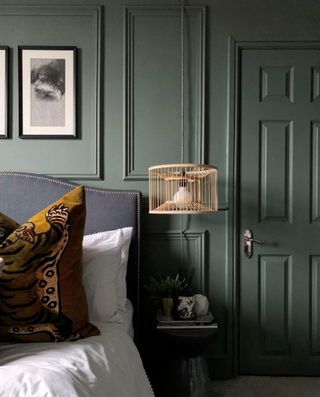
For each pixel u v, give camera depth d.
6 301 1.20
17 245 1.24
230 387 1.97
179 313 1.74
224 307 2.09
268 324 2.10
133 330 1.83
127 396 1.02
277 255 2.11
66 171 2.08
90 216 1.94
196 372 1.70
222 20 2.10
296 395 1.88
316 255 2.10
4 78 2.07
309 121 2.11
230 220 2.09
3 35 2.08
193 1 2.09
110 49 2.10
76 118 2.08
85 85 2.09
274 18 2.11
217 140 2.10
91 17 2.10
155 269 2.09
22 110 2.07
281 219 2.11
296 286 2.10
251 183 2.11
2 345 1.15
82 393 0.85
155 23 2.10
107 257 1.57
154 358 2.06
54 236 1.27
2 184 1.96
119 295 1.64
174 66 2.11
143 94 2.10
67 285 1.25
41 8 2.08
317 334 2.09
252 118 2.11
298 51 2.12
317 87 2.12
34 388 0.83
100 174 2.08
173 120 2.10
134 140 2.10
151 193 2.05
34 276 1.23
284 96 2.11
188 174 1.94
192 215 2.09
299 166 2.11
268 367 2.09
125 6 2.09
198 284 2.08
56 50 2.08
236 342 2.09
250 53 2.11
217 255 2.09
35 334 1.18
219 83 2.11
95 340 1.20
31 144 2.08
